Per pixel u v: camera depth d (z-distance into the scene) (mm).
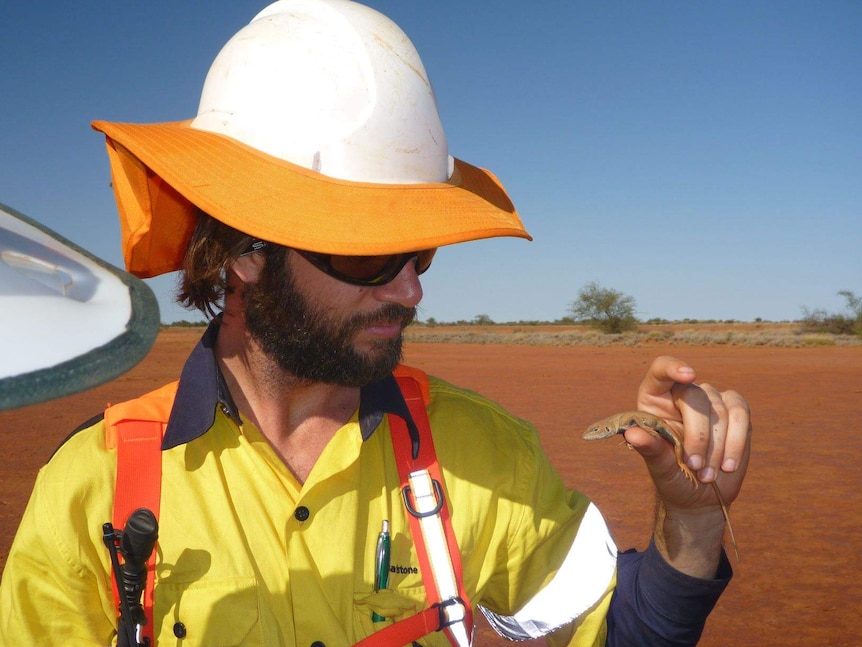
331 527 1486
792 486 8617
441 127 1656
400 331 1591
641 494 8125
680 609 1607
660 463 1549
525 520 1688
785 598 5383
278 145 1477
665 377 1569
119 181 1629
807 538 6719
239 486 1480
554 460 10078
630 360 32469
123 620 1281
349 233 1352
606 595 1695
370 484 1600
